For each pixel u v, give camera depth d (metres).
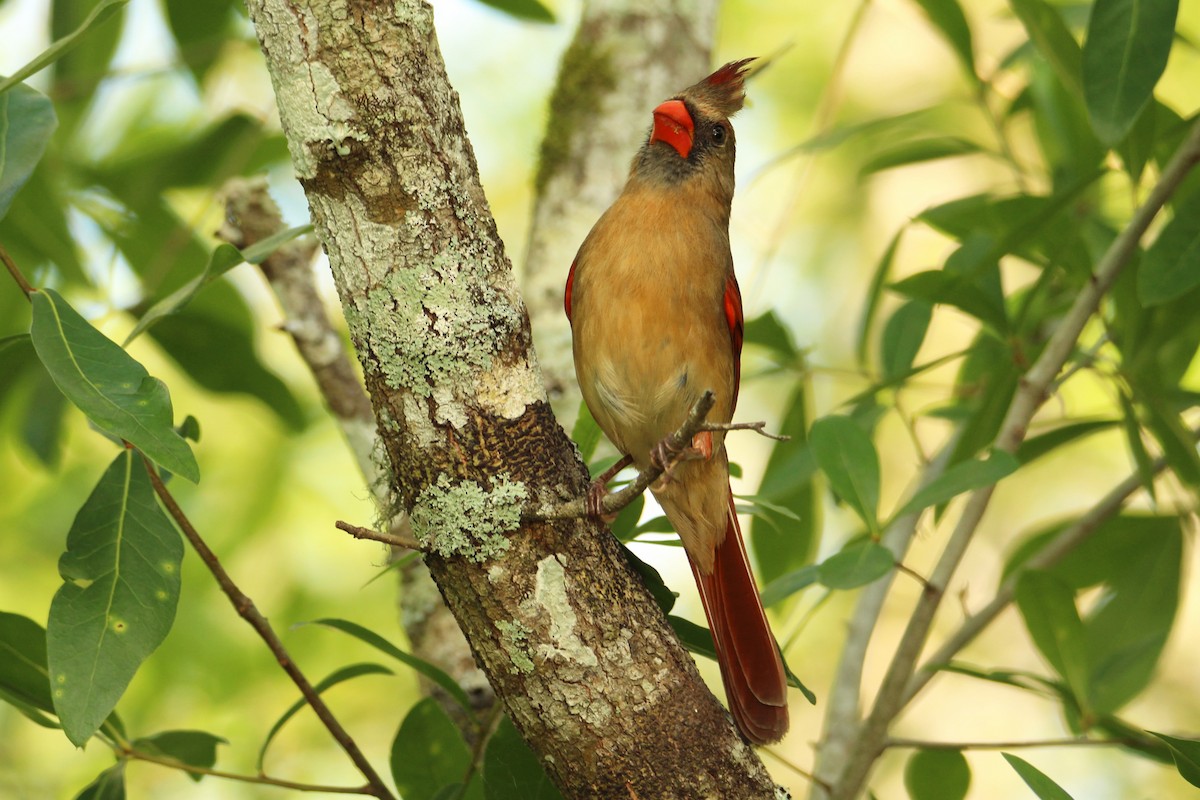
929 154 8.83
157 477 5.84
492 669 5.34
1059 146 8.55
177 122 11.88
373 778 6.11
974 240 8.03
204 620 11.95
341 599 12.55
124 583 5.38
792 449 8.66
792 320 15.57
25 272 8.87
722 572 7.24
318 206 5.16
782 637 14.02
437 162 5.12
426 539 5.26
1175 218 6.71
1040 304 8.38
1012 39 14.97
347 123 5.00
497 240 5.34
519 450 5.25
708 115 8.09
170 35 9.90
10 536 12.22
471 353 5.17
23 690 6.02
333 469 12.91
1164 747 6.50
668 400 7.36
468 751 6.76
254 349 8.93
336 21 4.97
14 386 9.05
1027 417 7.15
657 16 9.25
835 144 8.54
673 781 5.31
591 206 8.84
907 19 15.09
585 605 5.30
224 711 12.07
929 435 14.88
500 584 5.21
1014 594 6.95
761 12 15.77
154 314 5.56
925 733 14.77
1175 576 8.45
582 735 5.30
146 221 9.71
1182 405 7.75
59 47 5.05
